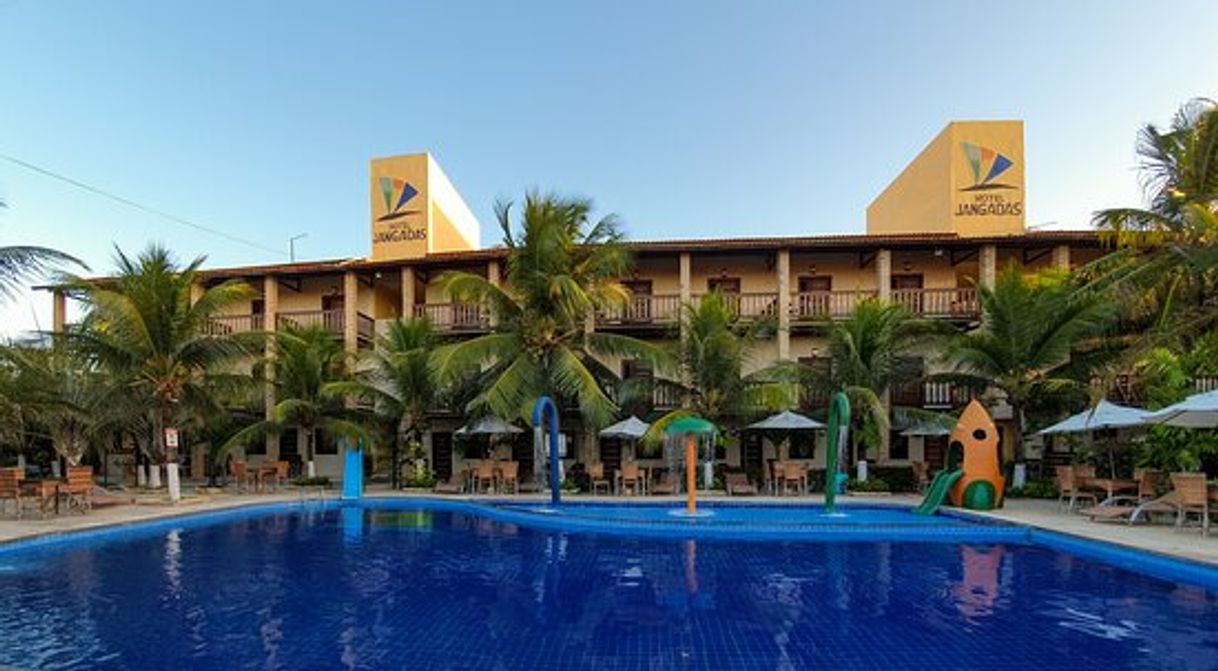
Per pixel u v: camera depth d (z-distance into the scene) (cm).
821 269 2488
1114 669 592
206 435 2355
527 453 2369
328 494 1953
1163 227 1445
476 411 2073
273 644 662
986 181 2308
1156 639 673
